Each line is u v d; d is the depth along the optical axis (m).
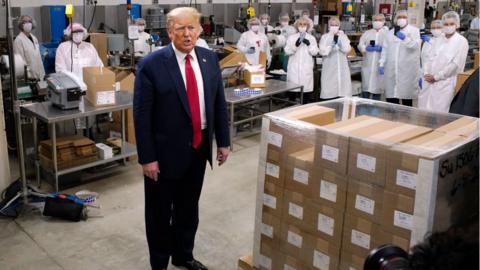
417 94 5.88
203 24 6.76
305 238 1.83
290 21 8.11
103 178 3.79
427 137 1.63
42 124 4.10
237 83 5.07
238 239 2.90
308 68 6.01
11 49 2.92
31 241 2.81
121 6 6.05
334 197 1.69
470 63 6.43
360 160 1.59
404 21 5.66
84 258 2.64
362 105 2.23
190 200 2.37
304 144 1.86
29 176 3.80
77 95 3.38
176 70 2.08
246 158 4.40
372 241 1.60
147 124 2.09
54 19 5.50
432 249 0.70
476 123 1.83
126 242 2.82
